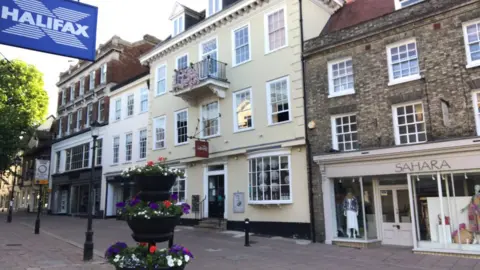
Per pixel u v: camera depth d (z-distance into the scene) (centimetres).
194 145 1936
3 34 550
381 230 1288
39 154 3978
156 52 2270
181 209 592
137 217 552
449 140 1056
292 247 1252
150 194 596
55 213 3356
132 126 2505
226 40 1861
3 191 5325
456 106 1118
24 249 1188
